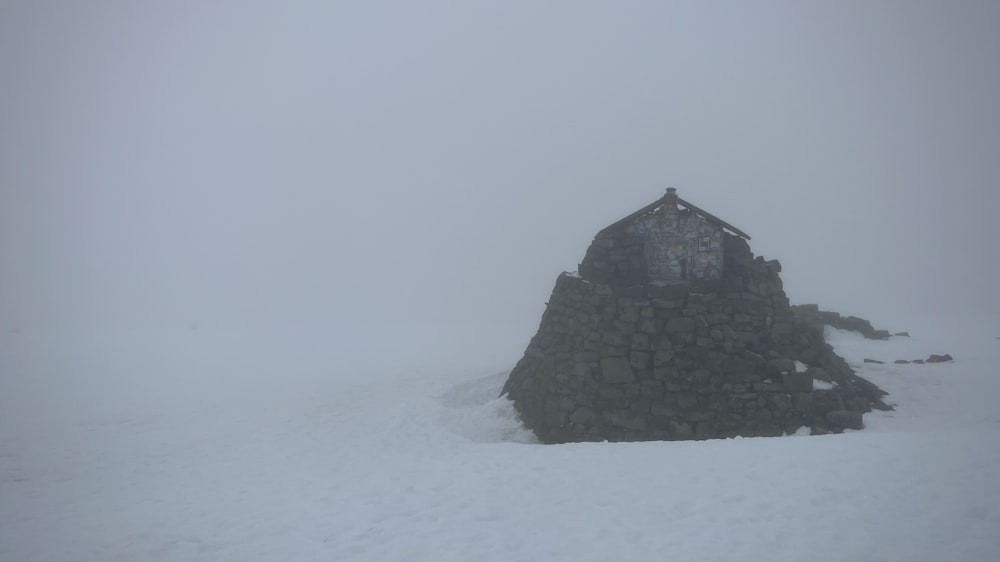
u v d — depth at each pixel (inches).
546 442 808.9
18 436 890.7
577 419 802.8
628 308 832.9
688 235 863.7
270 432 864.3
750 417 767.7
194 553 432.1
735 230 866.1
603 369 818.8
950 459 462.0
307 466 655.8
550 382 852.6
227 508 521.0
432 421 860.6
